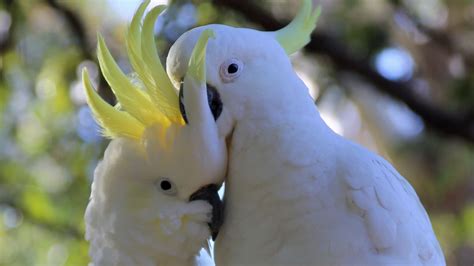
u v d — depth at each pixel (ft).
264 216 7.43
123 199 7.45
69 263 11.01
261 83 7.45
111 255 7.47
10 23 10.96
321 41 10.27
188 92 7.37
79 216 11.21
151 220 7.45
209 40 7.45
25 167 12.03
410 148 13.37
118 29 11.07
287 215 7.41
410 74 13.09
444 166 13.12
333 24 10.93
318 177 7.42
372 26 10.63
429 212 13.73
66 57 11.04
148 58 7.41
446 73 12.92
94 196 7.51
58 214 11.33
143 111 7.44
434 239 7.60
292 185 7.41
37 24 11.75
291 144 7.42
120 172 7.46
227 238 7.48
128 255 7.47
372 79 10.55
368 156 7.51
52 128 11.63
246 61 7.46
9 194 11.74
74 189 11.21
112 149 7.48
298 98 7.48
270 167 7.42
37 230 11.89
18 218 11.79
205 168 7.41
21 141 12.05
